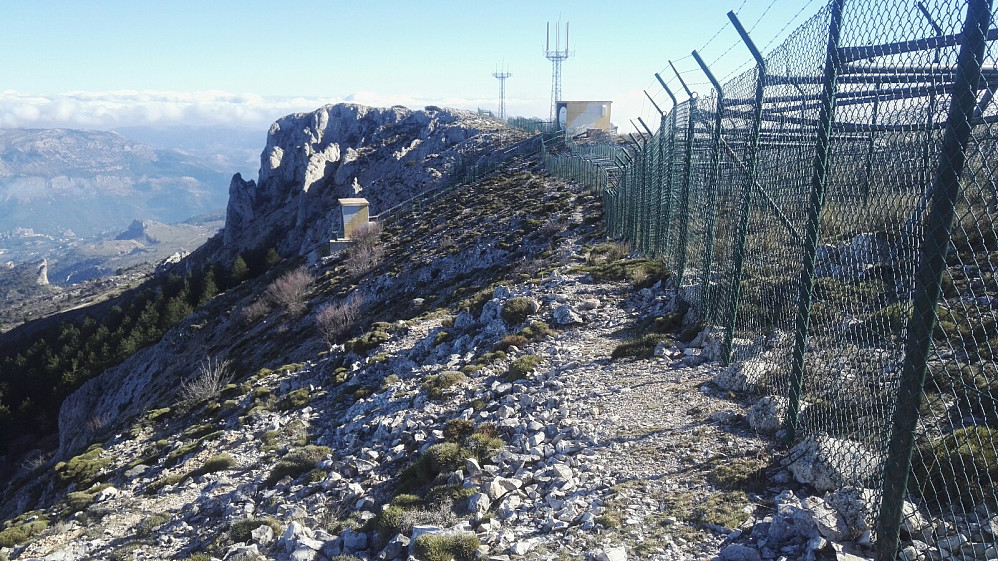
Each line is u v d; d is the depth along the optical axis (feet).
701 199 43.19
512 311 58.75
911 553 15.67
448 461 31.55
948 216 13.62
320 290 153.89
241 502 39.34
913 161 15.85
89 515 48.08
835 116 20.49
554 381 40.34
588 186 141.49
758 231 32.45
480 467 30.45
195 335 176.96
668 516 21.84
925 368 14.58
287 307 150.92
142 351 187.11
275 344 129.08
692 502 22.45
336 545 27.07
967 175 14.87
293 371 83.56
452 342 64.69
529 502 25.88
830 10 18.98
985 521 16.05
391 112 421.18
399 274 135.03
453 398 44.78
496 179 212.02
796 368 23.86
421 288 123.95
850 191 20.56
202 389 91.04
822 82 20.33
